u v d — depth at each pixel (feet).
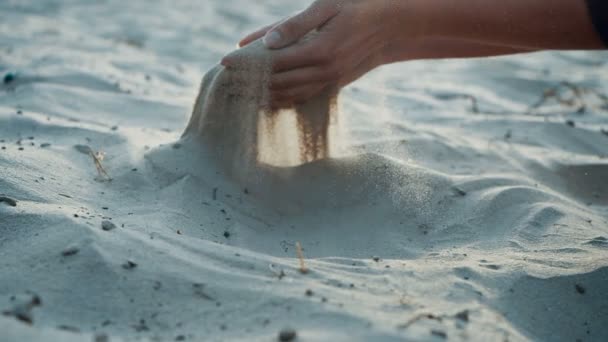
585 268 5.46
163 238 5.37
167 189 6.63
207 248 5.24
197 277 4.72
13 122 8.77
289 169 7.02
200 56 18.94
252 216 6.57
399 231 6.51
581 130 11.69
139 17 24.79
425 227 6.59
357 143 9.17
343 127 7.28
